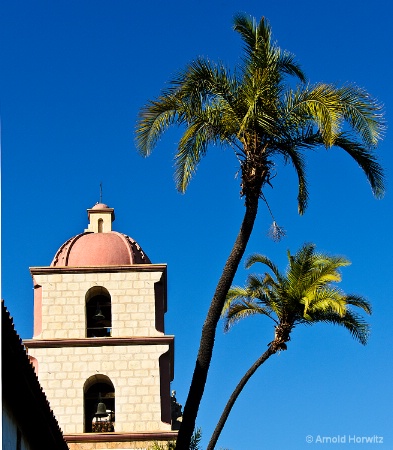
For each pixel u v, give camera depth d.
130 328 39.53
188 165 24.09
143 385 38.56
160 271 40.38
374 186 24.44
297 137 23.64
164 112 24.00
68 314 39.62
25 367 21.14
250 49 23.70
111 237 41.69
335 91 23.12
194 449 31.98
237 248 23.33
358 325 31.59
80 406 38.12
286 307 29.97
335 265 30.45
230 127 23.69
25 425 25.02
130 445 37.12
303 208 25.52
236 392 29.44
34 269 40.12
